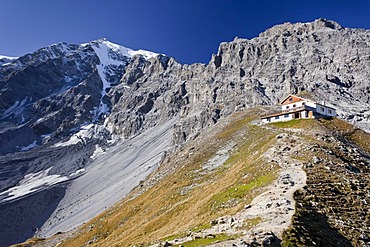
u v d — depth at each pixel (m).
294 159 56.19
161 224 66.00
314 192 40.28
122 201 136.25
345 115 168.25
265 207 36.00
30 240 154.12
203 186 77.56
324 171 48.84
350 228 33.41
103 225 106.31
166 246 32.28
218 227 34.25
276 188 42.22
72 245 105.00
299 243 27.84
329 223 33.69
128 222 93.69
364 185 45.59
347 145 71.31
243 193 47.09
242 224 32.53
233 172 70.00
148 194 111.75
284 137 74.44
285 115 112.38
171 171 125.44
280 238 28.05
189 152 132.25
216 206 48.47
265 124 113.50
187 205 67.88
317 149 60.31
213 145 115.88
